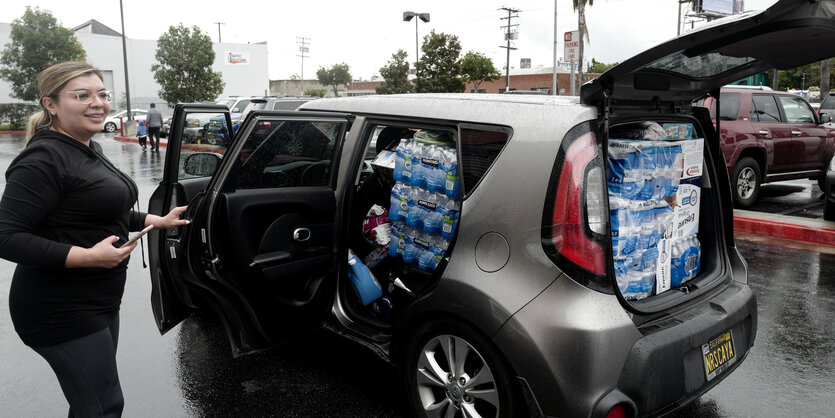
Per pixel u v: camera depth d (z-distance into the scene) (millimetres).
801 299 4531
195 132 3543
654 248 2547
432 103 2740
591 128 2166
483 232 2279
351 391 3113
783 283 4938
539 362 2072
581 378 2025
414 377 2629
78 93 1866
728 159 8062
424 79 30438
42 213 1818
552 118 2209
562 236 2082
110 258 1841
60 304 1904
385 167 3363
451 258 2373
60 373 1982
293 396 3066
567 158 2115
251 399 3043
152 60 51062
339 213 3074
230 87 58156
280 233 2842
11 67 34719
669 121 2664
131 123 28328
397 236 3189
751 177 8320
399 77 33844
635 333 2117
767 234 6781
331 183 3078
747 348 2666
